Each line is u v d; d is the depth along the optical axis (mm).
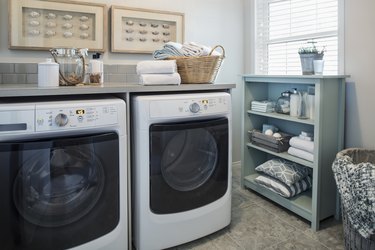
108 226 1492
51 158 1310
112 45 2350
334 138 2018
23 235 1298
